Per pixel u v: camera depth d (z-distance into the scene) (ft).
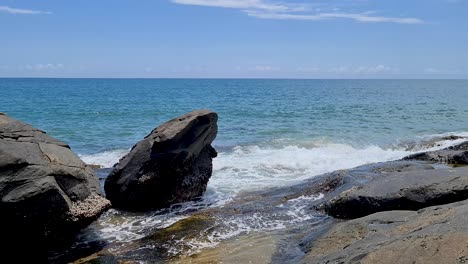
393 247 19.53
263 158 65.57
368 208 33.88
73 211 30.12
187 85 483.10
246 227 34.81
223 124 108.58
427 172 36.47
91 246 32.63
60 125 104.94
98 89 338.34
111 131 97.09
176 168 42.80
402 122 110.93
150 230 36.04
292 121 113.80
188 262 28.32
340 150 72.18
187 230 34.68
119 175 42.80
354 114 130.62
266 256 28.09
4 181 28.22
